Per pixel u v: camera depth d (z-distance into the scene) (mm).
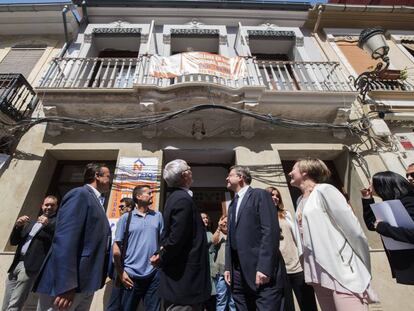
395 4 10453
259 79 6281
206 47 8453
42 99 5781
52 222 3824
